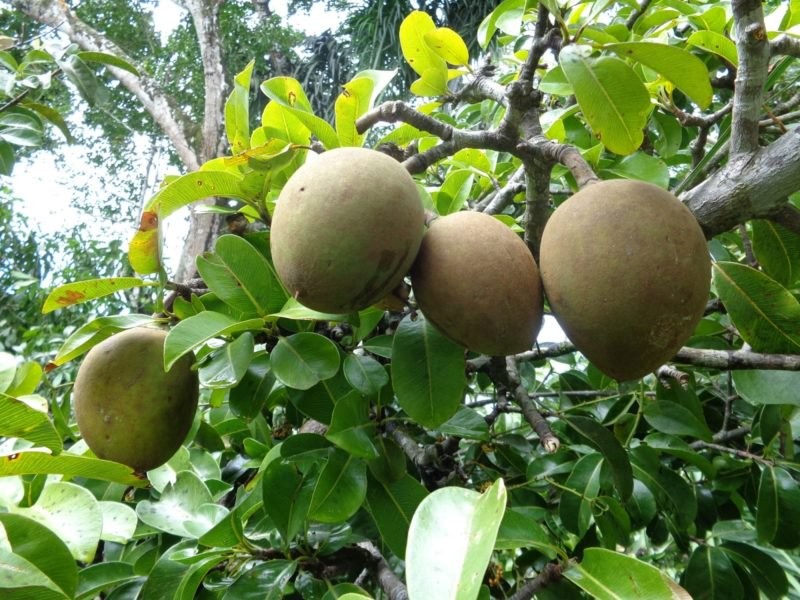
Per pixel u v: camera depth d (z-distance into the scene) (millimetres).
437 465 1757
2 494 1284
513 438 1933
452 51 1699
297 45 6320
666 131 2061
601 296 947
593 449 1838
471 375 1876
